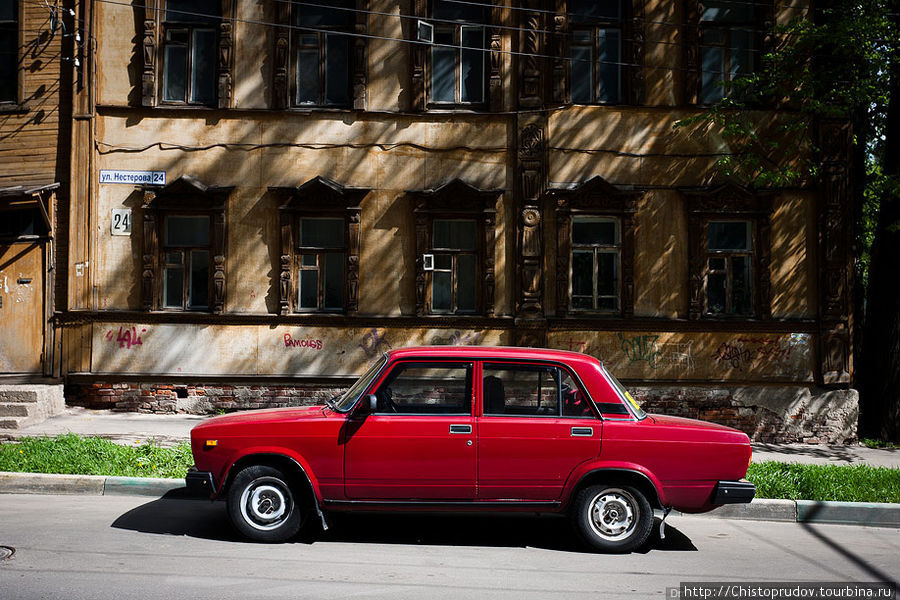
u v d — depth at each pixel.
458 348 6.63
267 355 13.57
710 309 13.70
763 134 13.65
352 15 13.98
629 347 13.49
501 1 13.77
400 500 6.29
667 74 13.72
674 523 7.84
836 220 13.47
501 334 13.56
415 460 6.24
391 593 5.02
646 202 13.63
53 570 5.33
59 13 13.68
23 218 13.70
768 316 13.45
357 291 13.60
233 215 13.69
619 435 6.30
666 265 13.59
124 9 13.80
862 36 12.39
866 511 8.05
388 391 6.42
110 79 13.74
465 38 14.00
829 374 13.38
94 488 8.20
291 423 6.33
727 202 13.55
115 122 13.72
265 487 6.30
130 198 13.67
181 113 13.76
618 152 13.66
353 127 13.78
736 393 13.44
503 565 5.86
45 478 8.24
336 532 6.79
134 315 13.53
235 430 6.34
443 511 6.31
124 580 5.13
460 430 6.28
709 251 13.67
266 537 6.26
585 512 6.29
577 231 13.73
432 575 5.50
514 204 13.68
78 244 13.59
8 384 13.40
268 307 13.64
